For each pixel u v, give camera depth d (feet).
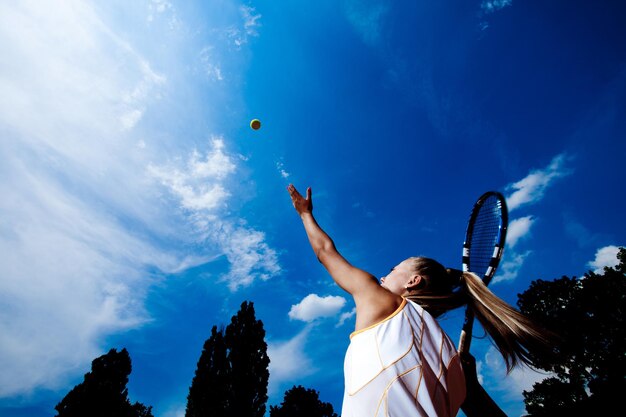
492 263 7.91
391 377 3.14
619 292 56.29
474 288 4.90
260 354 85.40
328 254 4.09
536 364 4.46
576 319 56.18
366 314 3.57
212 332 88.79
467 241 9.65
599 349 53.26
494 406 4.99
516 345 4.54
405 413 2.99
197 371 81.92
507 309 4.59
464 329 5.44
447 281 4.94
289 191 4.81
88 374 78.38
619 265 61.05
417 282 4.74
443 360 3.43
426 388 3.11
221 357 83.46
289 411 88.33
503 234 8.02
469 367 5.15
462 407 5.02
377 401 3.11
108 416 73.72
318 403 91.66
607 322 54.65
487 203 9.30
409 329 3.43
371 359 3.31
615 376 49.34
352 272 3.88
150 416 98.48
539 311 60.34
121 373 80.69
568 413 20.03
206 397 75.92
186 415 75.46
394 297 3.70
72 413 71.87
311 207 4.70
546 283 62.80
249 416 74.69
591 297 57.67
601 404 19.02
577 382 52.70
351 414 3.27
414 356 3.27
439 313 4.76
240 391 76.84
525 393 57.26
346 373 3.56
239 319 91.81
